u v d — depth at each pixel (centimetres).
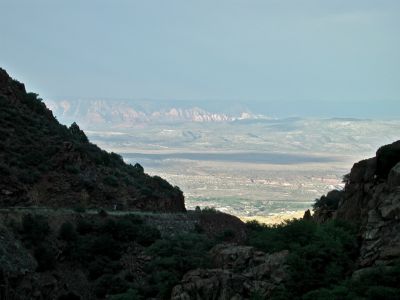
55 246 7431
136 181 11088
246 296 5278
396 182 5319
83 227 7994
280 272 5391
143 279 7231
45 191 9362
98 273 7362
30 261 6969
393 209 5025
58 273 7156
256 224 9906
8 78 11438
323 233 5625
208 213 9856
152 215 9175
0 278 6412
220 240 8275
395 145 5841
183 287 5475
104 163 11038
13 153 9631
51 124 11262
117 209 9694
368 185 6019
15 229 7338
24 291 6588
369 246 5047
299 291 5216
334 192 8569
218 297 5303
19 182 9031
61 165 9938
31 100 11538
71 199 9419
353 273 5047
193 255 6594
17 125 10356
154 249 7512
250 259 5753
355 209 6116
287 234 6066
